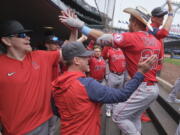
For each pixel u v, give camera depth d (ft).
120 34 5.86
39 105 5.19
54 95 4.96
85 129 4.51
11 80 4.80
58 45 9.35
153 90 6.48
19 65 5.03
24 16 9.02
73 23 6.17
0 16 8.93
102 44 6.08
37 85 5.21
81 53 4.64
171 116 12.21
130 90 4.35
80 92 4.40
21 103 4.88
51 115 5.55
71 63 4.75
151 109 13.84
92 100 4.45
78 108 4.45
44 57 5.67
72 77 4.56
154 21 7.41
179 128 7.39
